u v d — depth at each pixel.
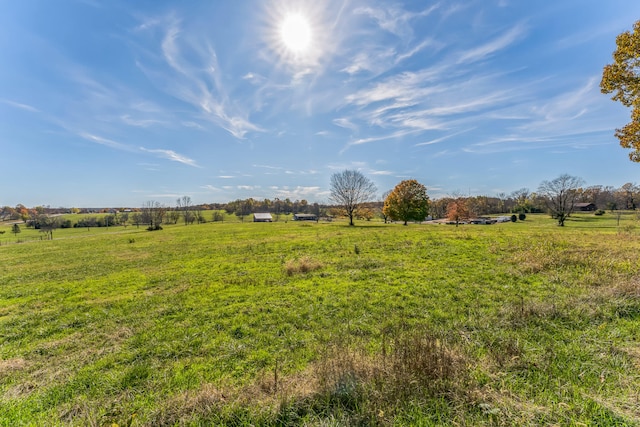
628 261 10.37
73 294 12.00
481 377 3.77
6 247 34.53
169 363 5.71
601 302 6.46
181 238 33.53
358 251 16.91
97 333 7.60
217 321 7.81
